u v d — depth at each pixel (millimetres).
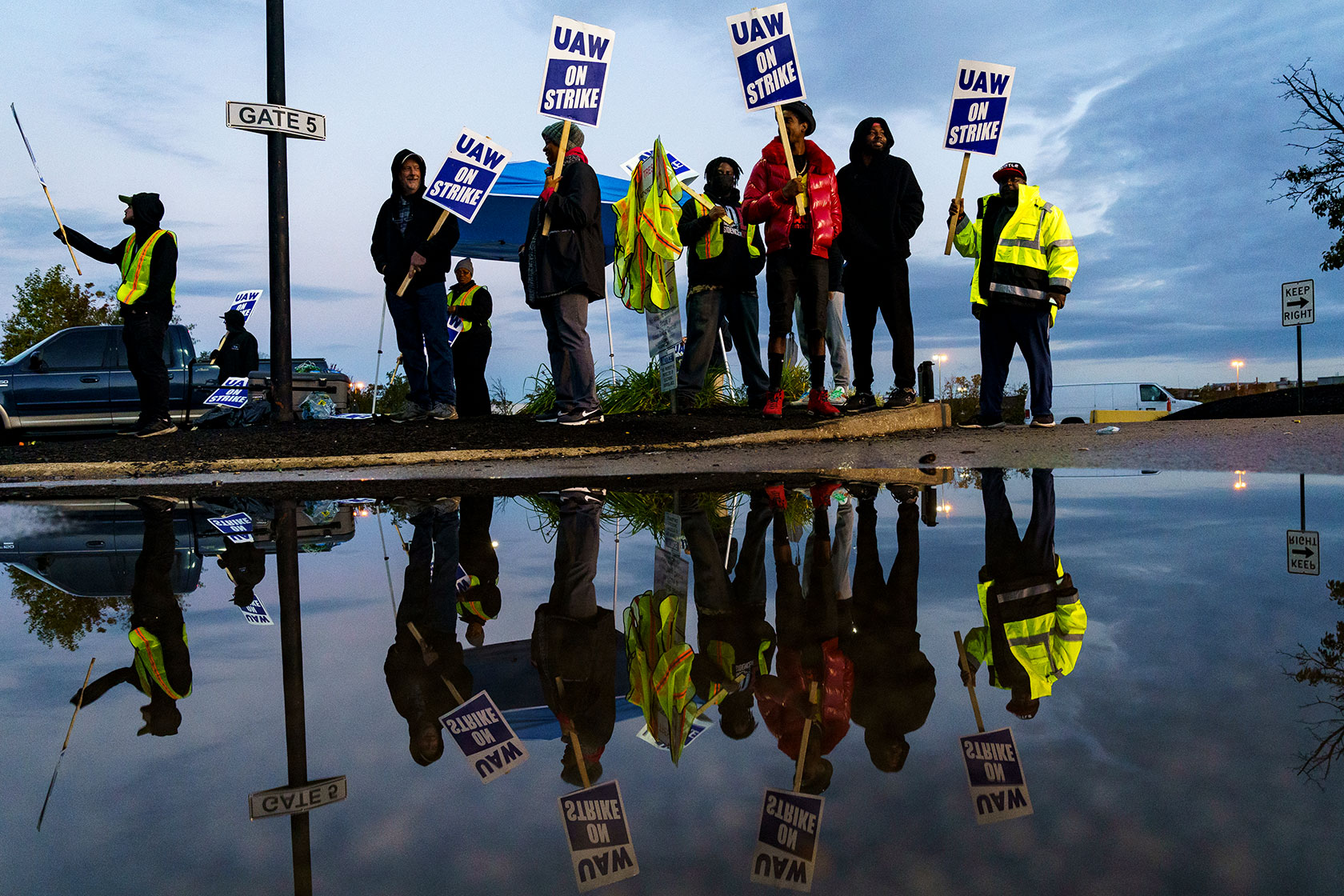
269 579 1812
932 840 537
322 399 10023
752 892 477
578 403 5996
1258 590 1300
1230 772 625
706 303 7254
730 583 1687
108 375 10180
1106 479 3291
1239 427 5316
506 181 9727
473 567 1923
